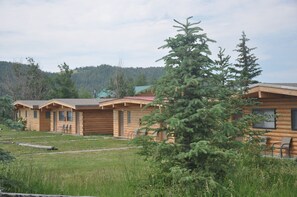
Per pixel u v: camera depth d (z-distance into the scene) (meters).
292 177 7.22
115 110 26.94
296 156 14.11
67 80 50.16
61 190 6.81
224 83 8.21
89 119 29.38
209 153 6.17
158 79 6.82
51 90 49.50
